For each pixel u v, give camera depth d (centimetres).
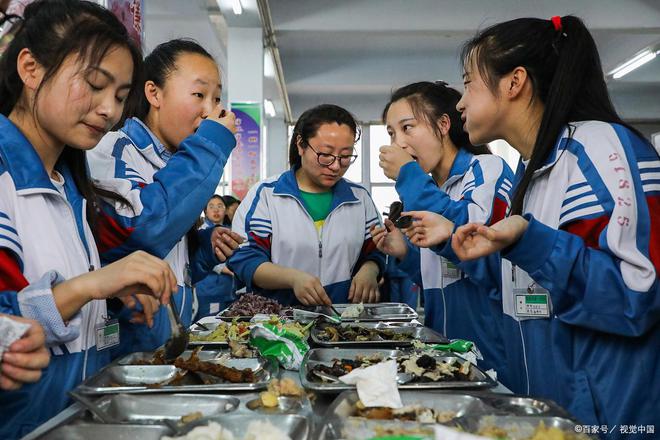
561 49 112
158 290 90
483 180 161
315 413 85
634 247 93
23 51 95
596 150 101
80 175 113
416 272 200
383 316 185
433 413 81
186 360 106
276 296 215
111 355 124
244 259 222
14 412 88
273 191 233
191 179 125
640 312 90
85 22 96
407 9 598
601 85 112
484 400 83
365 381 86
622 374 99
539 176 112
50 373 94
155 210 120
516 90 115
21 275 88
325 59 801
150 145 144
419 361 104
